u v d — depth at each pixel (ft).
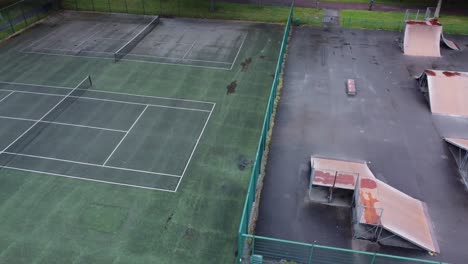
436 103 84.74
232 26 131.64
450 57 110.01
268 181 65.57
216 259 52.19
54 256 52.24
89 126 78.79
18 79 96.17
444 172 67.56
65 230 56.03
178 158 70.44
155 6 147.33
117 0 152.46
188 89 92.84
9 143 73.51
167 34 124.67
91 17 137.69
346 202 60.75
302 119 82.28
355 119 82.28
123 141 74.59
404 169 68.28
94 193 62.54
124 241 54.60
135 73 99.71
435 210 60.18
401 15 142.20
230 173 67.10
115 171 67.15
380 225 52.65
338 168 65.51
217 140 75.20
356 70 102.78
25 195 61.87
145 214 58.90
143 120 80.94
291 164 69.46
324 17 140.15
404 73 101.19
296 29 130.11
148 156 70.79
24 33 123.13
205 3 151.12
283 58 106.32
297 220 58.18
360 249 53.57
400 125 80.23
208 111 84.38
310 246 49.93
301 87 94.53
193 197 62.13
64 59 106.63
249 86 94.58
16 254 52.37
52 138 75.10
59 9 143.13
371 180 60.75
